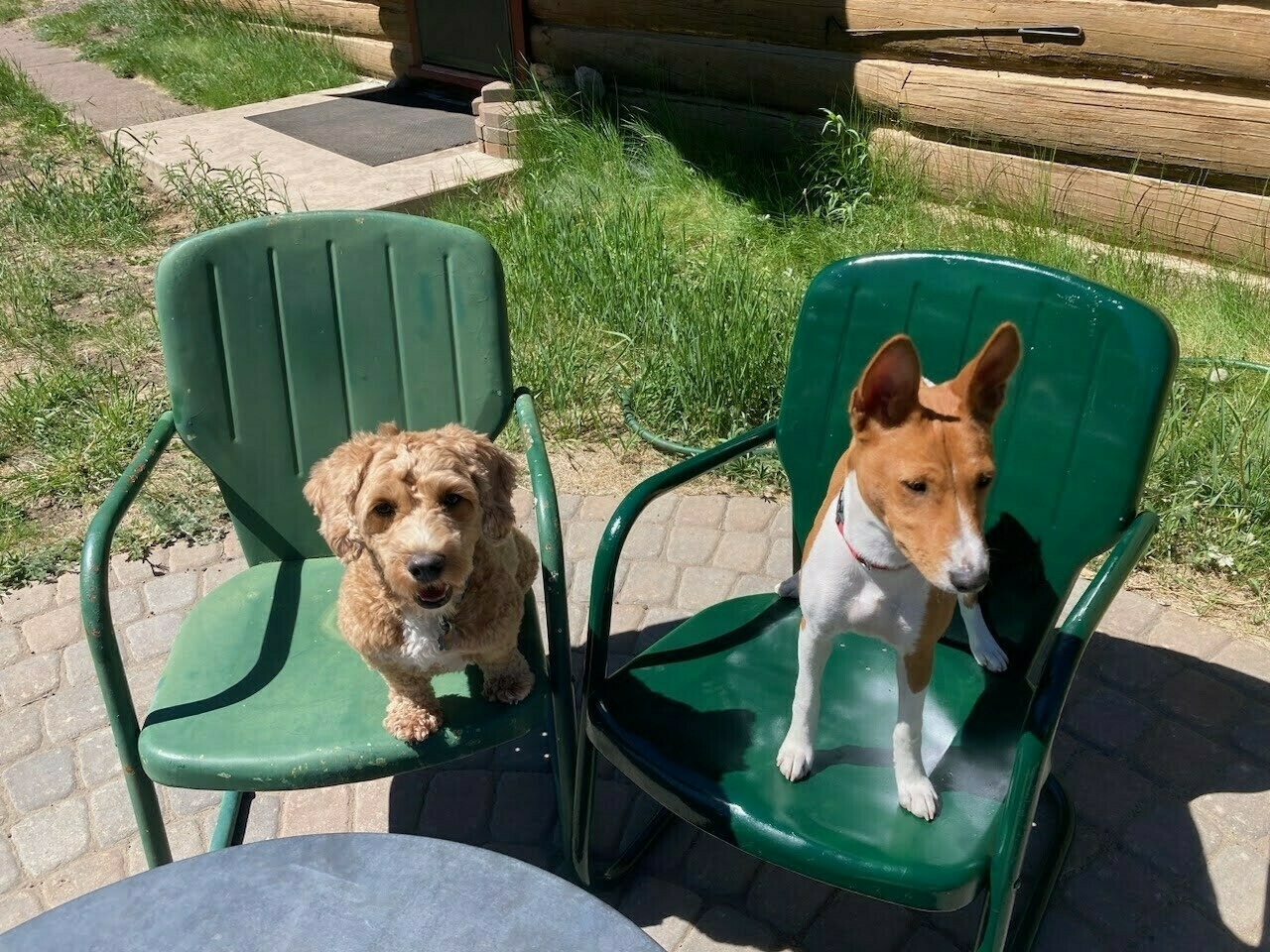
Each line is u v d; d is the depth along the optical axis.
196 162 3.79
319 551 1.49
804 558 1.20
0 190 3.87
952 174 2.96
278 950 0.75
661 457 2.26
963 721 1.17
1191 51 2.43
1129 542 1.07
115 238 3.43
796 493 1.37
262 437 1.43
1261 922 1.27
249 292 1.39
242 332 1.39
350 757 1.12
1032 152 2.81
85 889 1.42
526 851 1.44
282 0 5.47
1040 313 1.18
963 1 2.78
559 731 1.24
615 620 1.83
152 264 3.31
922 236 2.82
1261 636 1.69
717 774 1.09
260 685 1.23
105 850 1.47
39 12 7.60
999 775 1.09
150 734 1.16
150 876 0.81
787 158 3.25
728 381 2.26
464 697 1.21
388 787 1.54
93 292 3.14
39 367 2.72
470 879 0.80
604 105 3.83
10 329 2.85
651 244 2.73
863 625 1.01
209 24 5.89
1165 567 1.84
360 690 1.22
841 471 1.19
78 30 6.66
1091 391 1.14
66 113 4.79
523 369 2.43
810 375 1.32
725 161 3.36
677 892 1.37
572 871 1.40
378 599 1.11
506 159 3.69
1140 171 2.64
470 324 1.43
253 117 4.42
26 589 1.95
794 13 3.18
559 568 1.20
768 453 2.18
